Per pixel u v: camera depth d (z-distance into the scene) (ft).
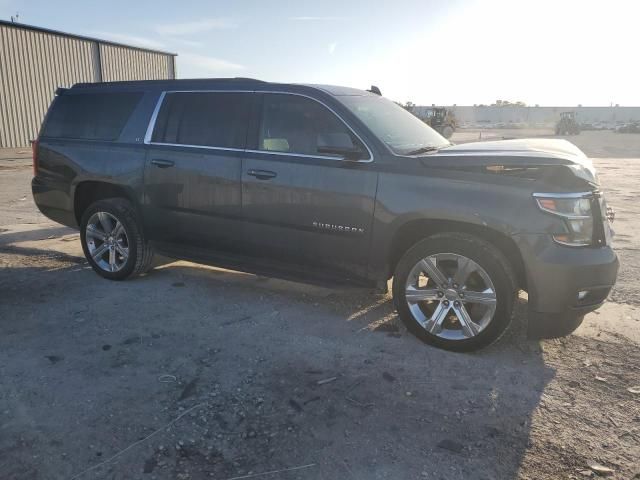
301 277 15.08
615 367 12.21
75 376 11.56
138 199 17.26
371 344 13.33
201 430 9.67
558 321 12.06
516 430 9.80
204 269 19.63
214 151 15.78
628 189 43.91
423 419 10.12
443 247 12.57
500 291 12.09
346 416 10.18
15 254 21.49
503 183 12.09
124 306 15.74
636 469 8.77
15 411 10.21
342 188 13.65
